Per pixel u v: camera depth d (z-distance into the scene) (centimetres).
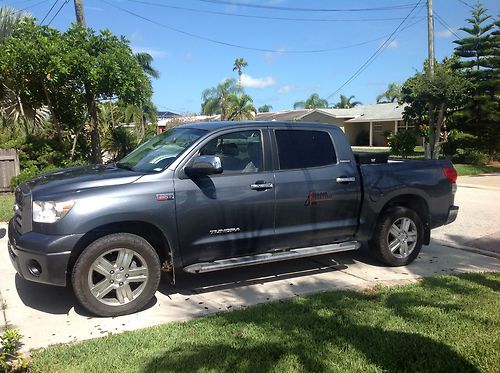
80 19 1403
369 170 622
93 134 1468
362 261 679
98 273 475
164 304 515
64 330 450
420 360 377
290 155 574
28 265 467
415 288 548
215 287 568
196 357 380
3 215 923
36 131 1534
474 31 2445
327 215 592
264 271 629
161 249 527
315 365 370
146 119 4172
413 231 658
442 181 674
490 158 2531
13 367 372
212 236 521
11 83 1298
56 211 458
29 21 1280
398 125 4359
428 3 2184
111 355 387
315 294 529
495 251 732
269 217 552
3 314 487
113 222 473
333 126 621
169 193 495
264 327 437
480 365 372
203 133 542
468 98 2417
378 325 441
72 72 1240
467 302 498
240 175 537
